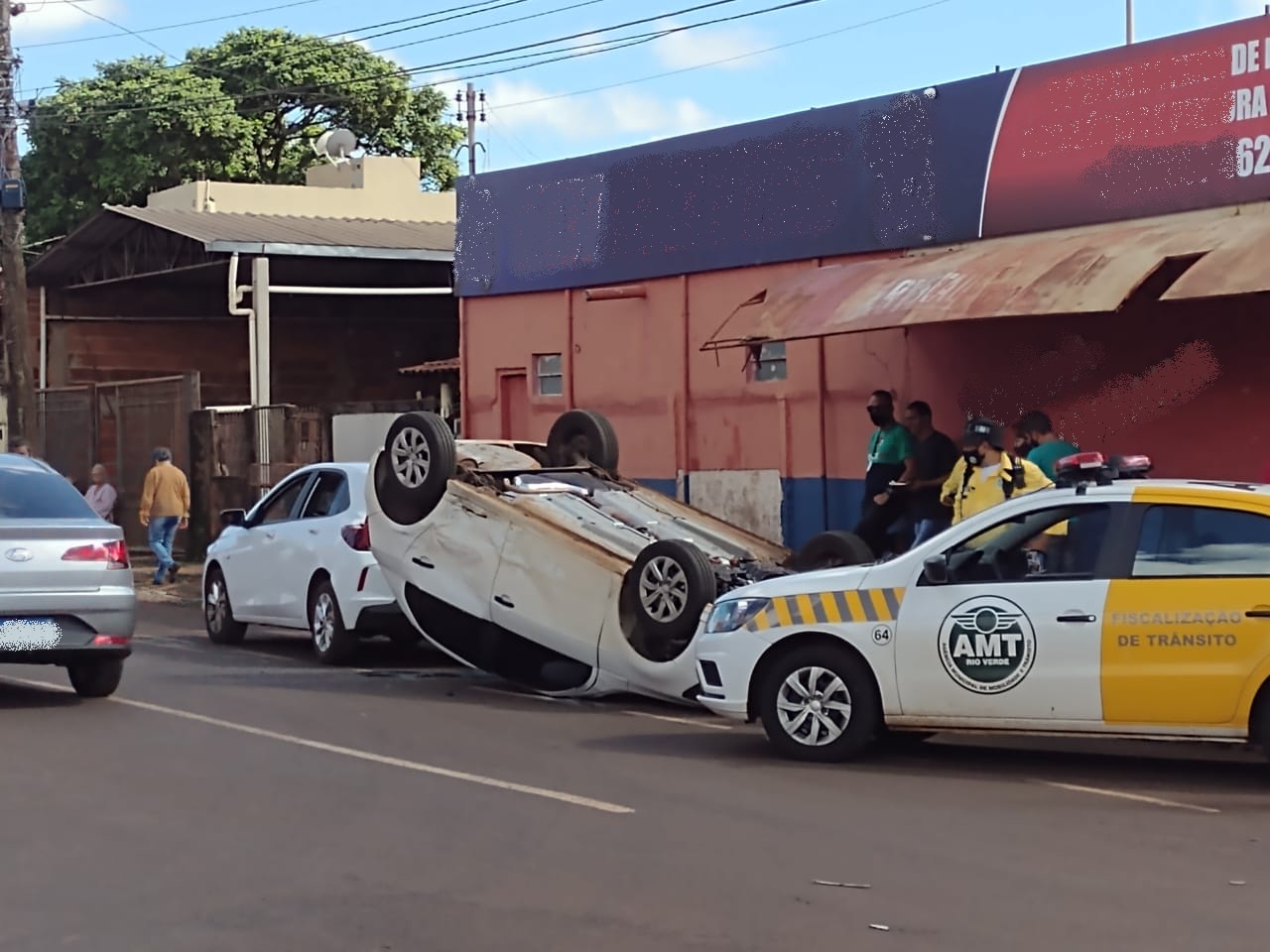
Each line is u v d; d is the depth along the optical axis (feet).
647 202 59.00
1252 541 27.14
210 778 28.32
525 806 26.13
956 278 42.96
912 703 29.32
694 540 40.65
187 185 114.32
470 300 67.21
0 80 79.66
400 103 157.89
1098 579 27.96
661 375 58.75
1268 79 40.83
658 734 33.81
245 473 77.97
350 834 24.16
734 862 22.54
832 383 52.60
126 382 91.20
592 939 18.90
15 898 20.65
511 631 39.29
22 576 35.04
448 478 40.60
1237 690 26.71
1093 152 44.80
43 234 142.41
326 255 83.87
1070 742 33.04
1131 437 43.88
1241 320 41.34
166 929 19.33
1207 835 24.31
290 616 47.24
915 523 46.16
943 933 19.13
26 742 31.99
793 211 53.67
